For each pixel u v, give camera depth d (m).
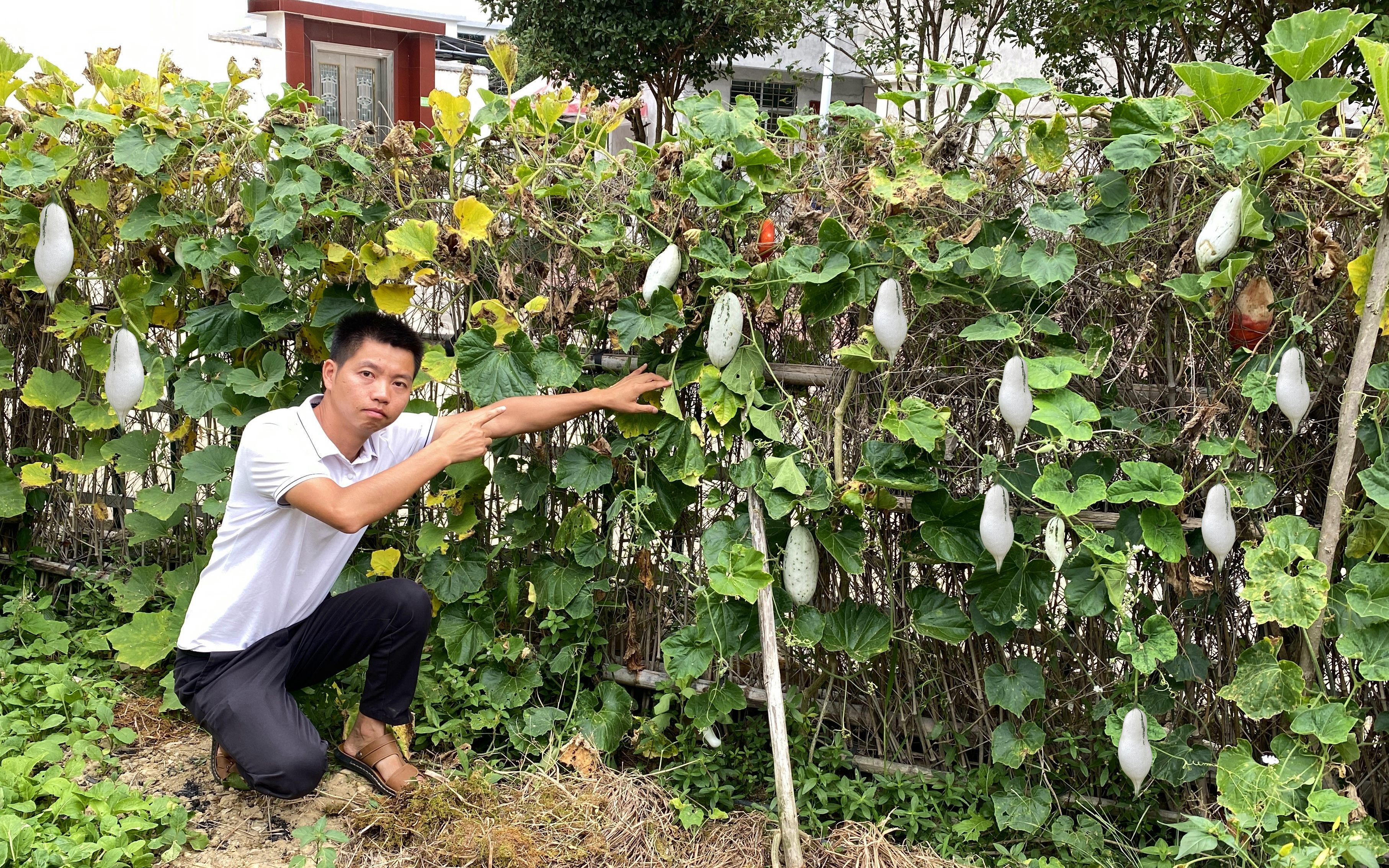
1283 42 2.23
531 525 2.86
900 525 2.57
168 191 2.94
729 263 2.43
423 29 12.27
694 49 11.54
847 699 2.75
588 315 2.72
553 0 11.20
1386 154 2.02
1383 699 2.42
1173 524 2.28
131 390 2.89
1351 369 2.14
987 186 2.35
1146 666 2.27
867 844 2.40
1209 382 2.32
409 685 2.61
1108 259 2.34
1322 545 2.19
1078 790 2.55
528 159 2.66
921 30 7.76
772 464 2.46
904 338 2.34
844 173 2.44
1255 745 2.48
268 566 2.38
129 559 3.42
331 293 2.89
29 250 3.20
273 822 2.49
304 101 2.86
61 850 2.13
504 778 2.67
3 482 3.38
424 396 3.06
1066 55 7.14
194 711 2.44
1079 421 2.23
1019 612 2.41
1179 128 2.21
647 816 2.52
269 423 2.36
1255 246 2.17
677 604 2.88
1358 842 2.07
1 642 3.12
